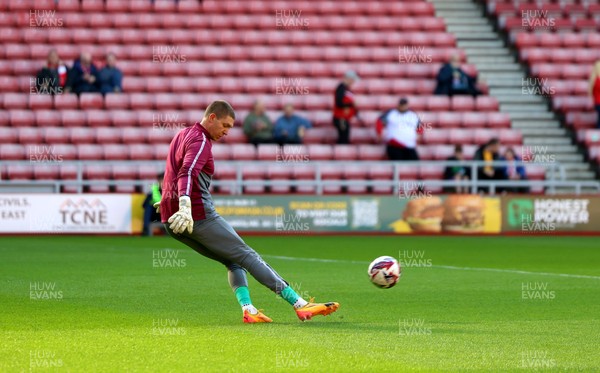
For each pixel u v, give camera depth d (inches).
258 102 4020.7
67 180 3769.7
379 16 4729.3
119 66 4281.5
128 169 3927.2
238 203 3693.4
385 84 4397.1
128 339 1269.7
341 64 4429.1
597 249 3046.3
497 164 3838.6
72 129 4013.3
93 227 3604.8
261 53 4434.1
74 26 4416.8
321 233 3742.6
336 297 1775.3
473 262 2556.6
